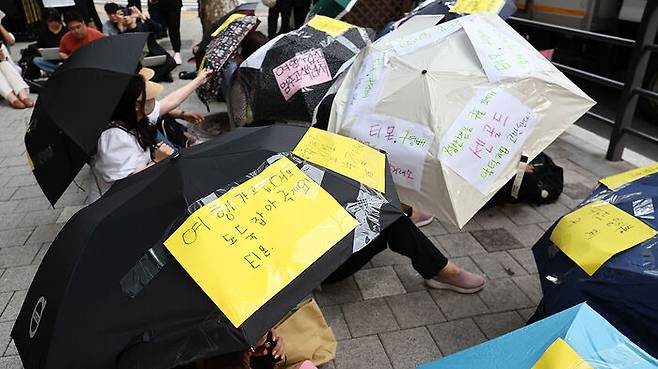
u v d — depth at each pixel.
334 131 2.19
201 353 1.19
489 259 2.95
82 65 2.21
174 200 1.40
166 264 1.29
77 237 1.47
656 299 1.56
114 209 1.49
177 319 1.22
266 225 1.35
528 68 2.08
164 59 6.59
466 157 1.90
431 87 2.00
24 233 3.31
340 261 1.36
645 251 1.62
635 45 3.75
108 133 2.32
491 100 1.98
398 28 2.77
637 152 4.57
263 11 12.10
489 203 3.46
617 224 1.75
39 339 1.31
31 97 6.32
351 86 2.33
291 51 3.21
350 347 2.35
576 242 1.80
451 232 3.22
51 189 2.34
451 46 2.17
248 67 3.33
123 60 2.28
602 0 4.98
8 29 9.23
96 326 1.26
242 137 1.79
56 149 2.22
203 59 3.78
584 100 2.12
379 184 1.63
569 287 1.77
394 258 2.96
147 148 2.44
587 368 0.92
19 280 2.85
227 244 1.29
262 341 1.90
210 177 1.48
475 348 1.08
